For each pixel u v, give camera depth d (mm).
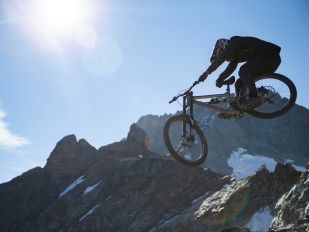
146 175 78625
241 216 46156
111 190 80812
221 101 8773
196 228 49781
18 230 81438
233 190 52531
